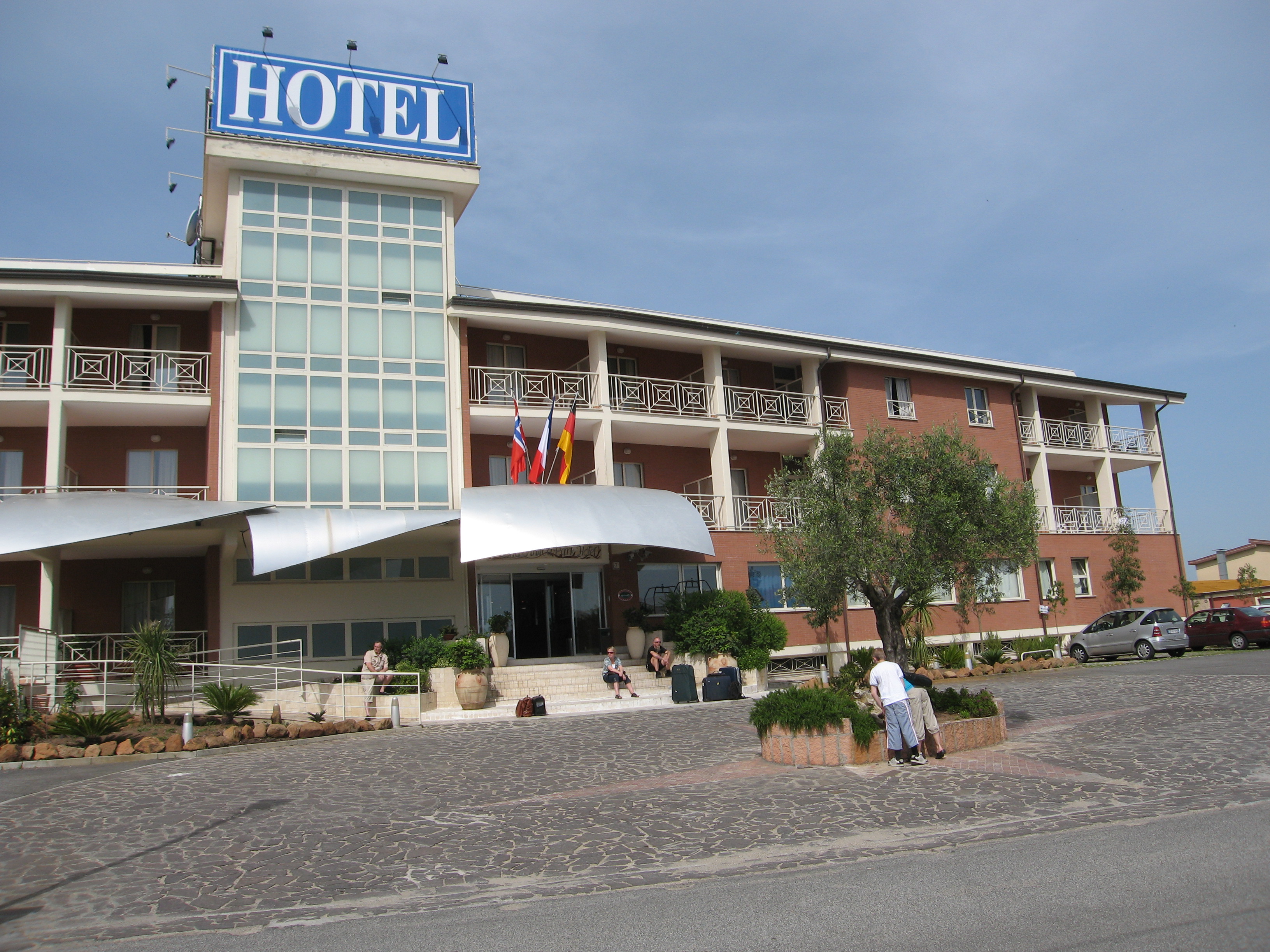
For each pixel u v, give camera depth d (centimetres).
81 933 712
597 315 2827
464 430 2620
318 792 1215
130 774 1405
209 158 2503
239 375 2450
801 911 693
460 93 2792
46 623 2194
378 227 2667
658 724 1808
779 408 3306
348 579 2489
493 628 2519
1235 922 621
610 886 792
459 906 752
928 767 1252
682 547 2383
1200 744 1330
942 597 3145
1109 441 3997
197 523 2152
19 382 2500
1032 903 684
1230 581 5434
